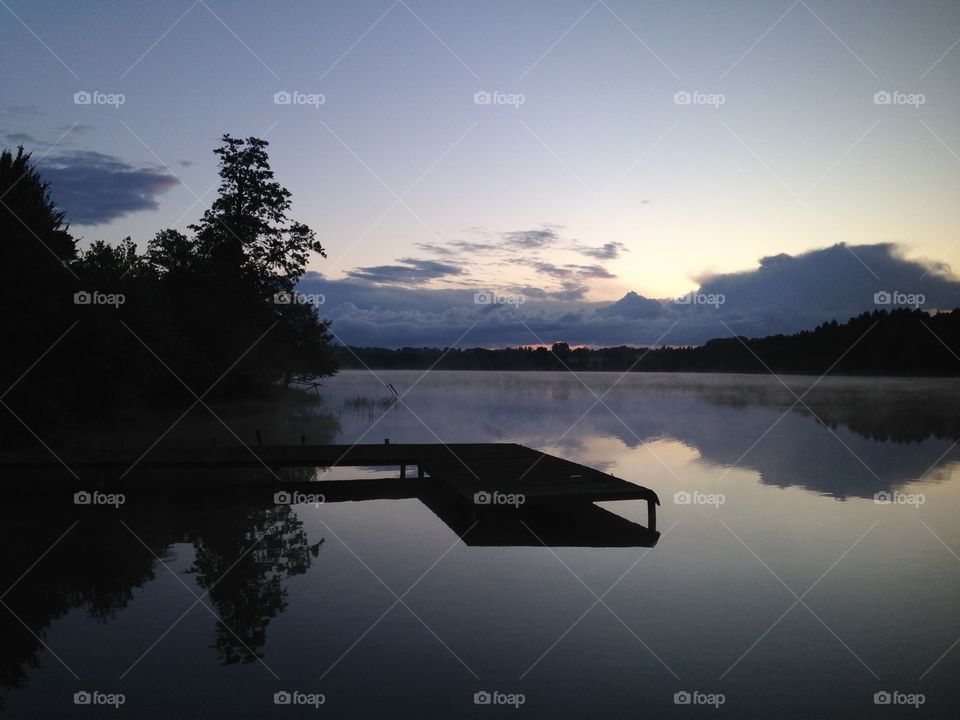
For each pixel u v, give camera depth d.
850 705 5.93
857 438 24.78
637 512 13.28
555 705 5.92
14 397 19.39
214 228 38.34
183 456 16.78
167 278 36.09
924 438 24.83
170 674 6.45
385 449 18.45
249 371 38.19
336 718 5.68
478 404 43.69
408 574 9.45
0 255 19.86
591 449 21.67
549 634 7.42
